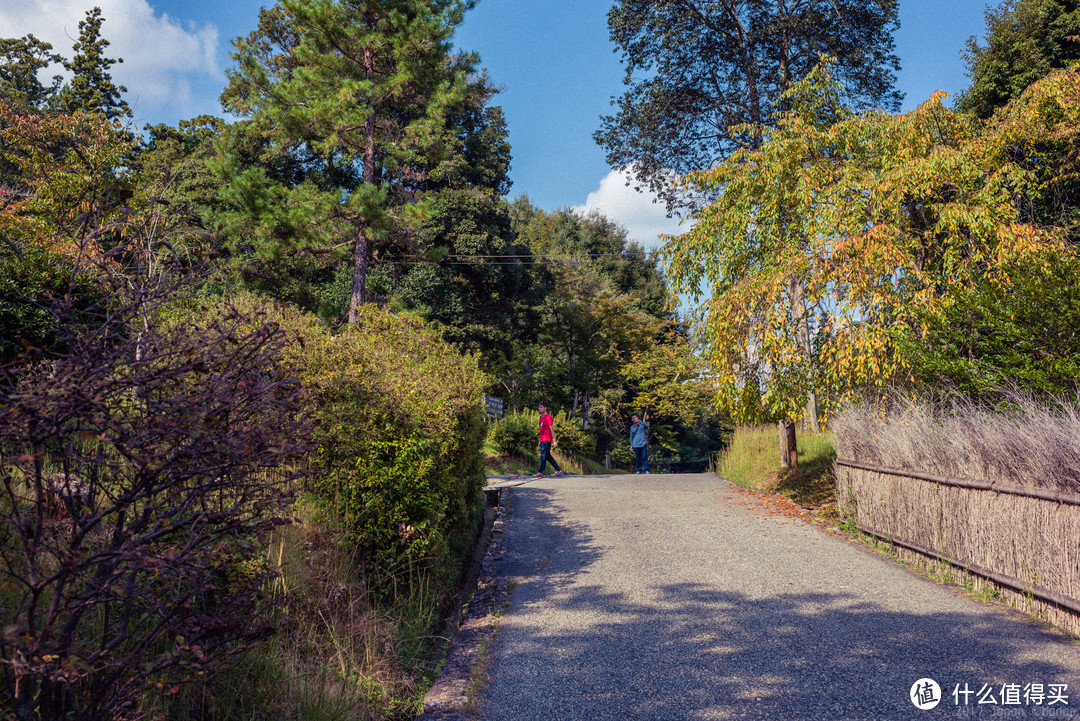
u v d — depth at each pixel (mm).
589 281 35875
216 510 2566
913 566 6711
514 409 30219
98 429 2113
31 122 12547
